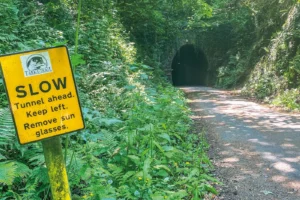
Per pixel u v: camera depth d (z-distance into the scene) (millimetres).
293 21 15680
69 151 3736
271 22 20047
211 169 5164
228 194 4223
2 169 2783
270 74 16266
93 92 6805
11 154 3592
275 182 4652
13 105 1719
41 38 7051
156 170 4230
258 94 16266
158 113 6961
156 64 21578
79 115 1868
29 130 1754
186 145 5941
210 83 30000
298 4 15727
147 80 12734
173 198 3354
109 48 10719
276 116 10352
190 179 4016
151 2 17844
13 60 1710
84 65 8000
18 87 1725
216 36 28500
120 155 4148
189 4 19797
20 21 7246
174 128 6852
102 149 4086
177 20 23766
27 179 3229
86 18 11227
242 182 4648
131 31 20234
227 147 6598
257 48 21516
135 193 3268
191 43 28547
